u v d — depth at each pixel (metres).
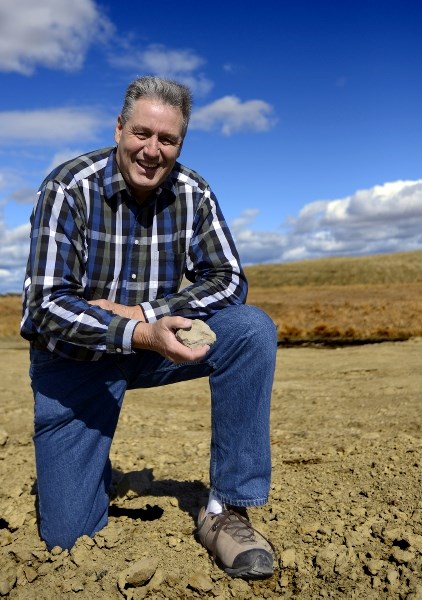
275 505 3.15
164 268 2.66
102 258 2.56
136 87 2.45
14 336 16.61
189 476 3.69
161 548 2.67
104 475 2.80
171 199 2.63
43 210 2.47
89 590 2.46
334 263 76.56
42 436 2.66
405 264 71.44
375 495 3.17
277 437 4.81
